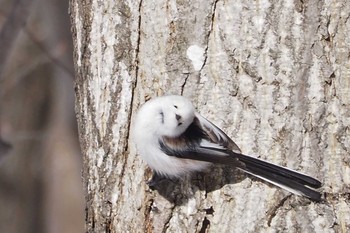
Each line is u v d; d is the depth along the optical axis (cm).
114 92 1061
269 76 1009
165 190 1029
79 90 1123
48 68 2328
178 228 1024
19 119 2306
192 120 1002
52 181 2334
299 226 1000
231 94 1016
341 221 1005
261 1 1009
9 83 2242
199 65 1023
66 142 2348
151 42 1040
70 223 2322
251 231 1004
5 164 2303
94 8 1084
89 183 1093
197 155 999
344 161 1011
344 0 1016
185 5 1024
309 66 1011
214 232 1014
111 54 1062
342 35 1018
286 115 1008
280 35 1009
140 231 1042
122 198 1057
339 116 1014
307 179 994
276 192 1001
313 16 1010
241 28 1013
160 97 1016
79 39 1112
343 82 1016
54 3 2258
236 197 1010
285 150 1006
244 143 1011
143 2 1043
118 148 1058
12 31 2144
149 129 1005
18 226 2312
